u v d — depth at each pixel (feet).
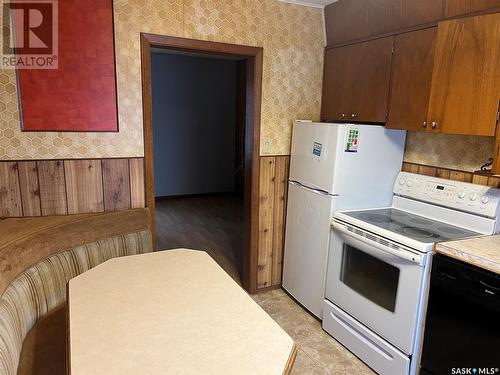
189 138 21.52
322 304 8.98
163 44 8.09
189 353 3.59
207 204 20.86
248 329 4.02
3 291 5.18
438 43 6.73
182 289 4.92
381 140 8.63
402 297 6.73
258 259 10.53
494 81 5.91
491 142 7.13
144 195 8.40
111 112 7.80
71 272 6.70
